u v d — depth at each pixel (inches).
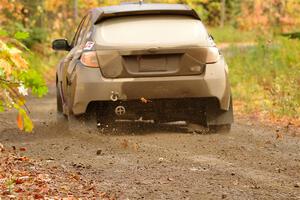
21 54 438.9
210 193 519.2
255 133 847.1
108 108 799.7
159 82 780.6
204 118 821.9
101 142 760.3
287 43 1594.5
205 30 811.4
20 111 440.8
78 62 797.2
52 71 2094.0
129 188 536.1
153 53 780.6
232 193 519.2
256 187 538.9
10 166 613.0
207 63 792.9
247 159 662.5
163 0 2938.0
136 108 797.9
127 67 782.5
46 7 2501.2
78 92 788.6
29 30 2146.9
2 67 420.2
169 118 813.9
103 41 789.9
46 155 689.6
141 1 869.8
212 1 4291.3
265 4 2982.3
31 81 433.4
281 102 1105.4
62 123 932.0
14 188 515.8
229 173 594.2
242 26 3772.1
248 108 1115.9
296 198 503.5
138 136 797.2
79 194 510.6
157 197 505.7
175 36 796.6
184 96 786.2
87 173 595.8
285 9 2691.9
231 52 1889.8
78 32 917.2
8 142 781.9
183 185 547.5
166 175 586.2
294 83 1212.5
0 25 1951.3
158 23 807.1
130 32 797.2
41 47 2202.3
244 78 1427.2
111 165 631.8
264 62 1542.8
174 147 725.9
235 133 842.2
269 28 2699.3
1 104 452.4
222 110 813.9
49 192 510.3
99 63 783.7
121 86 778.8
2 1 2063.2
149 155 680.4
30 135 836.0
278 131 853.2
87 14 886.4
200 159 659.4
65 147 730.2
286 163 643.5
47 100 1327.5
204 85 787.4
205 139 778.8
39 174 576.7
